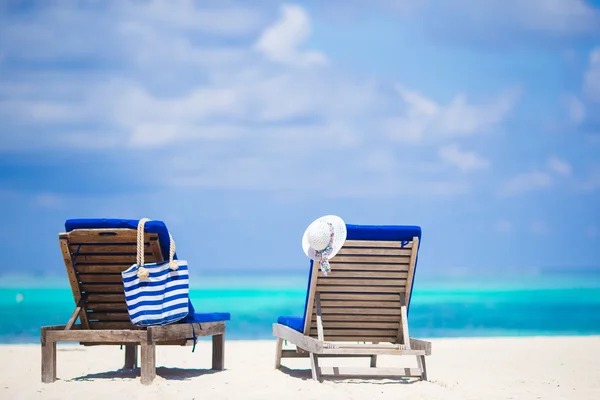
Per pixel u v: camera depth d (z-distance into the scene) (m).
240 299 39.91
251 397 6.37
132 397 6.27
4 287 49.56
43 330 7.03
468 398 6.45
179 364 9.40
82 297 7.23
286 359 10.02
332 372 7.27
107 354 10.23
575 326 22.61
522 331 20.98
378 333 7.53
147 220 6.85
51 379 7.03
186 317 7.39
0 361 9.35
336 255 7.07
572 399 6.60
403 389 6.79
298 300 38.94
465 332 20.75
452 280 65.25
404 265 7.22
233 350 11.39
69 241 6.98
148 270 6.93
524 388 7.30
